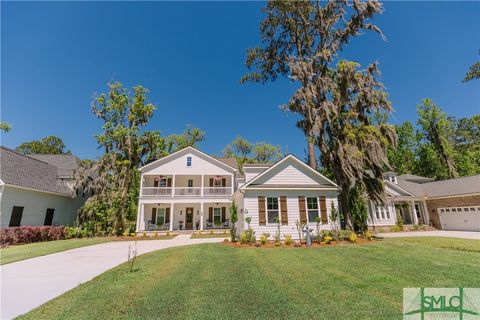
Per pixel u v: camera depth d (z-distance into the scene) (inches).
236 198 654.5
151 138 928.9
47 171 847.7
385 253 344.5
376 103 550.9
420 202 908.0
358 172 532.1
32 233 605.0
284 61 838.5
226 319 140.6
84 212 753.0
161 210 961.5
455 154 1203.2
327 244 450.3
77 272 265.0
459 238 541.3
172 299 173.9
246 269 263.9
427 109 1240.8
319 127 567.5
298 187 541.3
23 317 147.6
